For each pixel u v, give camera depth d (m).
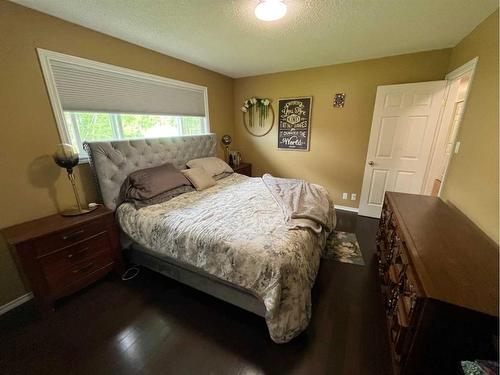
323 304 1.79
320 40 2.41
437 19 1.93
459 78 2.52
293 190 2.55
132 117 2.71
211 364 1.34
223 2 1.66
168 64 2.91
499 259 1.20
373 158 3.30
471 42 2.13
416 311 1.00
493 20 1.73
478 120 1.81
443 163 2.97
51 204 1.98
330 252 2.53
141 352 1.42
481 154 1.69
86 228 1.85
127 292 1.95
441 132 2.87
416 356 1.03
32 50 1.75
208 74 3.62
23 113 1.75
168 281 2.09
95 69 2.17
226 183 3.13
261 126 4.18
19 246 1.51
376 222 3.31
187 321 1.65
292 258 1.41
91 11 1.78
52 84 1.88
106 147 2.19
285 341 1.38
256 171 4.42
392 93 2.98
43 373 1.31
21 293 1.85
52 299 1.71
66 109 2.01
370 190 3.43
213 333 1.54
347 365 1.32
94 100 2.21
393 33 2.24
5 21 1.61
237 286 1.58
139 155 2.54
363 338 1.50
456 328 0.93
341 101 3.42
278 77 3.81
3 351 1.43
